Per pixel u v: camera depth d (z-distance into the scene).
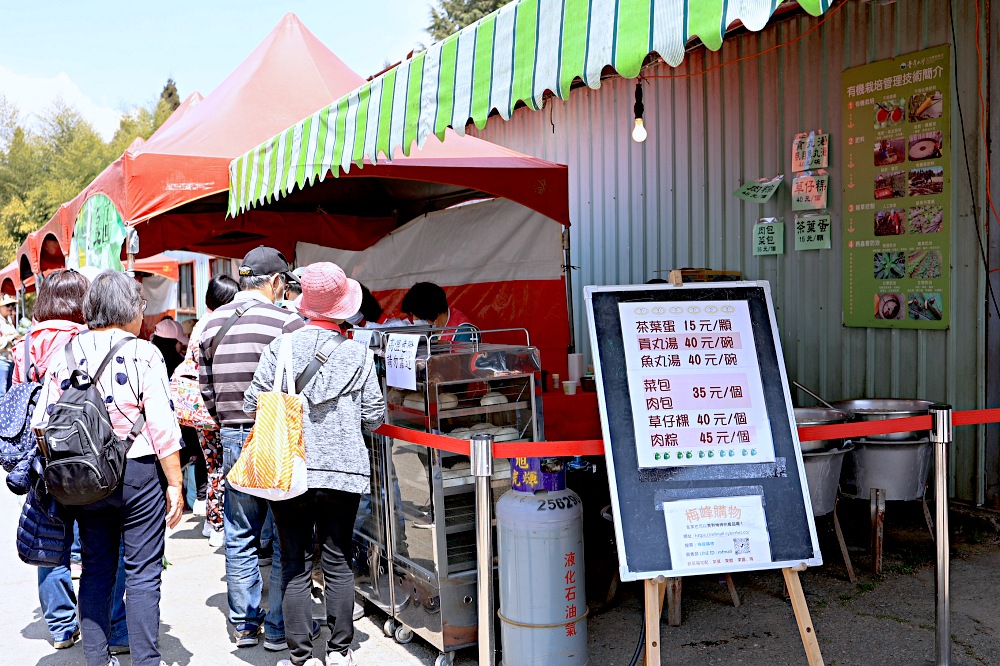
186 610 4.44
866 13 5.47
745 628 3.79
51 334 3.73
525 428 3.80
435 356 3.53
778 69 6.16
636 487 3.06
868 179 5.50
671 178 7.28
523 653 3.24
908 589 4.14
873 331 5.54
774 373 3.31
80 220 7.09
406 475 3.73
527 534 3.20
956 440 5.10
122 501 3.20
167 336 7.39
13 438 3.33
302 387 3.26
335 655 3.44
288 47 7.02
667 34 2.37
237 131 6.05
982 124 4.81
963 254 4.97
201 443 5.71
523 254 7.25
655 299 3.34
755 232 6.40
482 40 3.12
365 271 9.70
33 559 3.34
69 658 3.87
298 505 3.34
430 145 6.12
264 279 4.03
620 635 3.78
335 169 4.30
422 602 3.63
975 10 4.81
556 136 8.80
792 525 3.10
